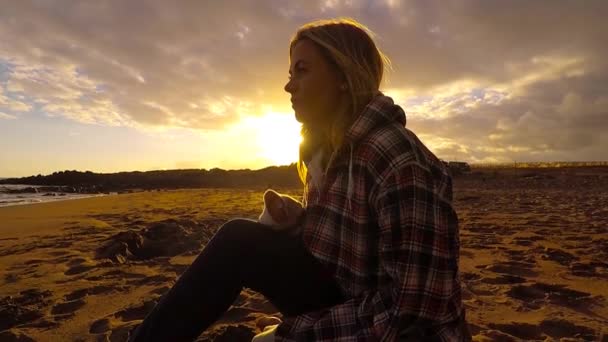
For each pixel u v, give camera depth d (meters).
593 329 2.41
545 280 3.38
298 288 1.21
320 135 1.32
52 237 6.12
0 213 10.59
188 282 1.16
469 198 12.95
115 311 2.80
